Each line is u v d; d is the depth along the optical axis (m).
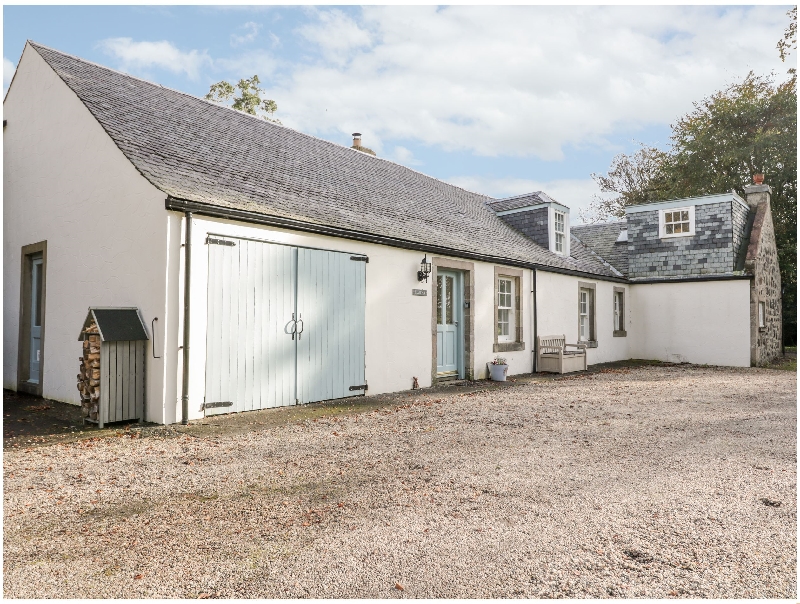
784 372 14.18
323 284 8.59
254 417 7.15
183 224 6.79
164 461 5.06
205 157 8.88
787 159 23.14
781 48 20.44
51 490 4.23
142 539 3.28
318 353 8.50
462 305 11.88
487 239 13.56
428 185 16.30
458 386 10.77
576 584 2.68
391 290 9.93
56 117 9.09
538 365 13.98
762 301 16.89
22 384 9.80
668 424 6.89
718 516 3.63
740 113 25.00
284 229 7.98
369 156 15.73
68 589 2.64
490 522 3.54
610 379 12.37
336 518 3.62
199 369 6.90
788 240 23.38
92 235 8.02
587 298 16.80
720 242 16.67
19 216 10.09
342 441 5.89
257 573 2.81
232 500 3.99
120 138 7.76
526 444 5.78
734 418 7.30
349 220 9.41
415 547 3.14
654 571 2.83
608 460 5.12
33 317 9.87
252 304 7.53
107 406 6.55
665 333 17.64
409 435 6.21
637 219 18.48
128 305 7.22
